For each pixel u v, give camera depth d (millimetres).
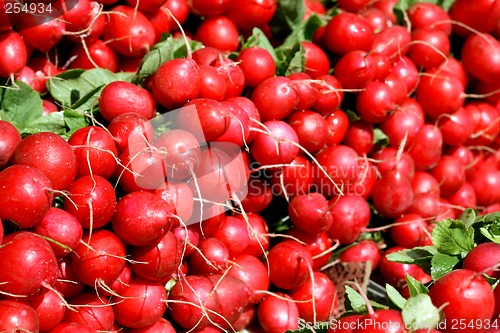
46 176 765
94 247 779
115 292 800
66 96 879
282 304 876
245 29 967
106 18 896
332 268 929
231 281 839
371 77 912
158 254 799
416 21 991
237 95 875
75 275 785
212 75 847
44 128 845
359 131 931
